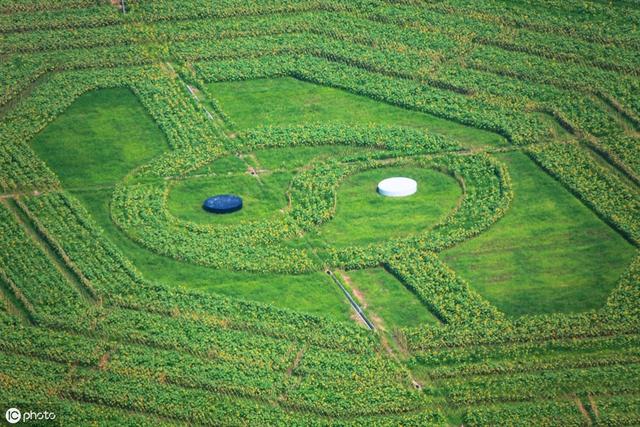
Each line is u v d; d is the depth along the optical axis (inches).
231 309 4845.0
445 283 4960.6
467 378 4478.3
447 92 6358.3
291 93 6432.1
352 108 6279.5
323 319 4781.0
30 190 5644.7
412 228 5339.6
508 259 5128.0
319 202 5516.7
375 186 5659.5
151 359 4576.8
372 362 4552.2
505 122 6067.9
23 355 4638.3
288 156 5890.8
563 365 4517.7
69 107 6323.8
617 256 5123.0
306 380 4468.5
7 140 6008.9
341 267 5108.3
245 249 5206.7
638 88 6259.8
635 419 4244.6
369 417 4313.5
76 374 4520.2
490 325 4714.6
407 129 6053.2
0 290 4995.1
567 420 4252.0
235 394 4431.6
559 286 4943.4
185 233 5329.7
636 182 5595.5
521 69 6466.5
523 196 5536.4
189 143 5984.3
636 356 4542.3
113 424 4286.4
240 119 6195.9
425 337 4667.8
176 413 4330.7
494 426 4232.3
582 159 5762.8
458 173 5708.7
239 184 5684.1
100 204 5541.3
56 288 4987.7
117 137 6058.1
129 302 4896.7
